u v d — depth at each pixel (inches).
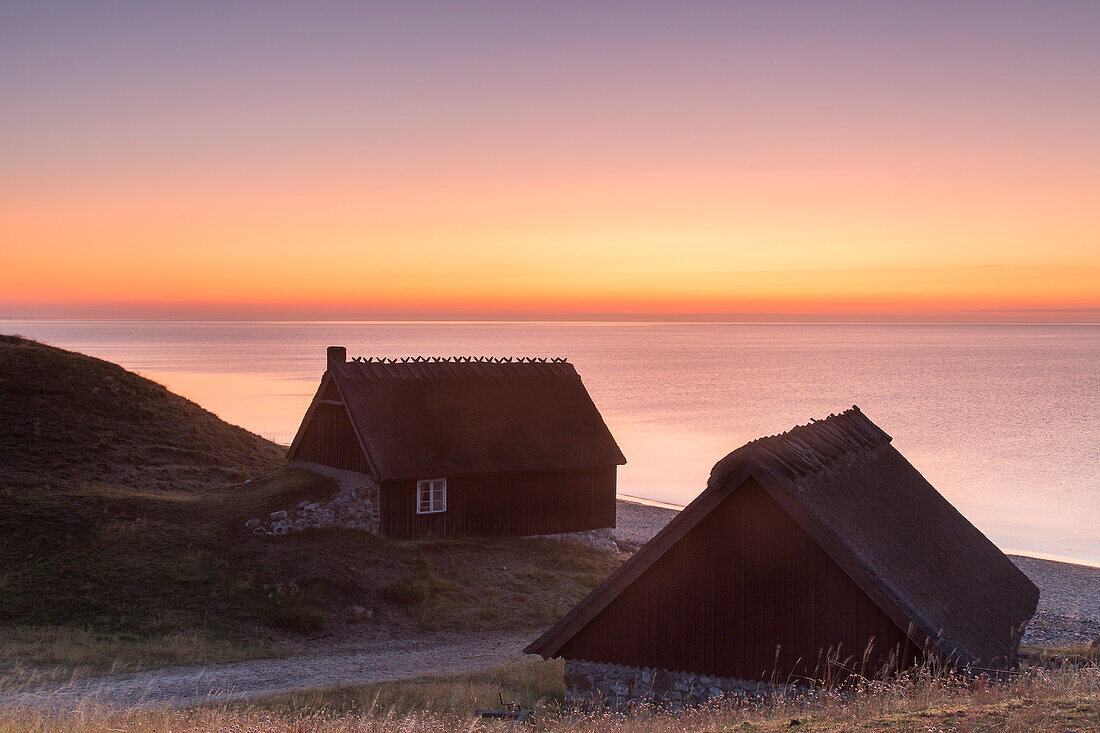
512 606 1350.9
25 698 814.5
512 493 1712.6
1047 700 403.5
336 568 1369.3
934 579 732.7
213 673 978.1
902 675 592.4
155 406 2203.5
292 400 5979.3
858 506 755.4
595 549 1740.9
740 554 698.8
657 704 714.8
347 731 529.3
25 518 1396.4
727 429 5083.7
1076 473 3663.9
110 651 1027.9
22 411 1940.2
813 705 538.0
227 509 1558.8
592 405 1883.6
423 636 1202.6
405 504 1594.5
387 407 1664.6
